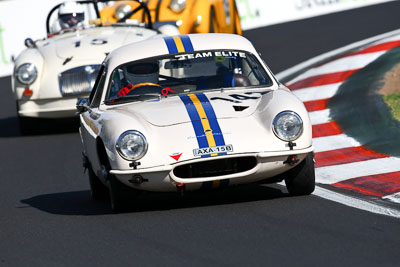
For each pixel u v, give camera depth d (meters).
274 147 21.45
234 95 23.78
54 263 18.38
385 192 23.50
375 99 37.66
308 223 19.80
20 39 71.06
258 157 21.31
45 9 72.19
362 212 20.69
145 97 24.34
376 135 32.19
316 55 55.91
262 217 20.75
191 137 21.53
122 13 55.06
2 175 33.97
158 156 21.28
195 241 18.92
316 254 17.06
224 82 24.70
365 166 27.73
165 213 22.36
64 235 21.11
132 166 21.30
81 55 42.19
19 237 21.50
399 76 41.34
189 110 22.69
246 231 19.42
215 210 22.09
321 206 21.61
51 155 37.69
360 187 24.59
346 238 18.20
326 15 76.62
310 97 42.28
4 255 19.66
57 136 43.19
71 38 44.72
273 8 79.69
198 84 24.69
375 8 76.12
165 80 24.95
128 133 21.47
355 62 49.41
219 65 25.20
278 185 25.59
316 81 46.31
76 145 39.75
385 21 66.88
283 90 23.94
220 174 21.52
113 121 22.39
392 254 16.73
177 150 21.30
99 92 25.88
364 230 18.81
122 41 43.12
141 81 24.95
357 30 64.31
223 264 16.86
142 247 18.92
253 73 25.08
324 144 32.50
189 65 25.20
